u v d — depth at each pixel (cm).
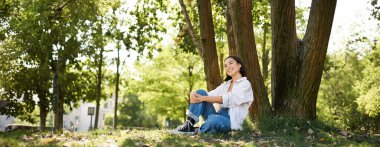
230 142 527
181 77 2941
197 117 633
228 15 1091
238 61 654
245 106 643
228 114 643
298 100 841
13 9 1828
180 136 584
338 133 723
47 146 443
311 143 548
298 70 852
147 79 3078
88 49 2059
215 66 1062
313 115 852
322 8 824
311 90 841
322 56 841
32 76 2303
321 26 827
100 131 699
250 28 854
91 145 464
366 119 3319
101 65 2362
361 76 3881
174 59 2928
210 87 1069
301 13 2398
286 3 845
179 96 3048
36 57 2178
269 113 832
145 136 596
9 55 2167
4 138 494
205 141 535
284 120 743
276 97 869
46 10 1580
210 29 1048
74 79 2391
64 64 2248
